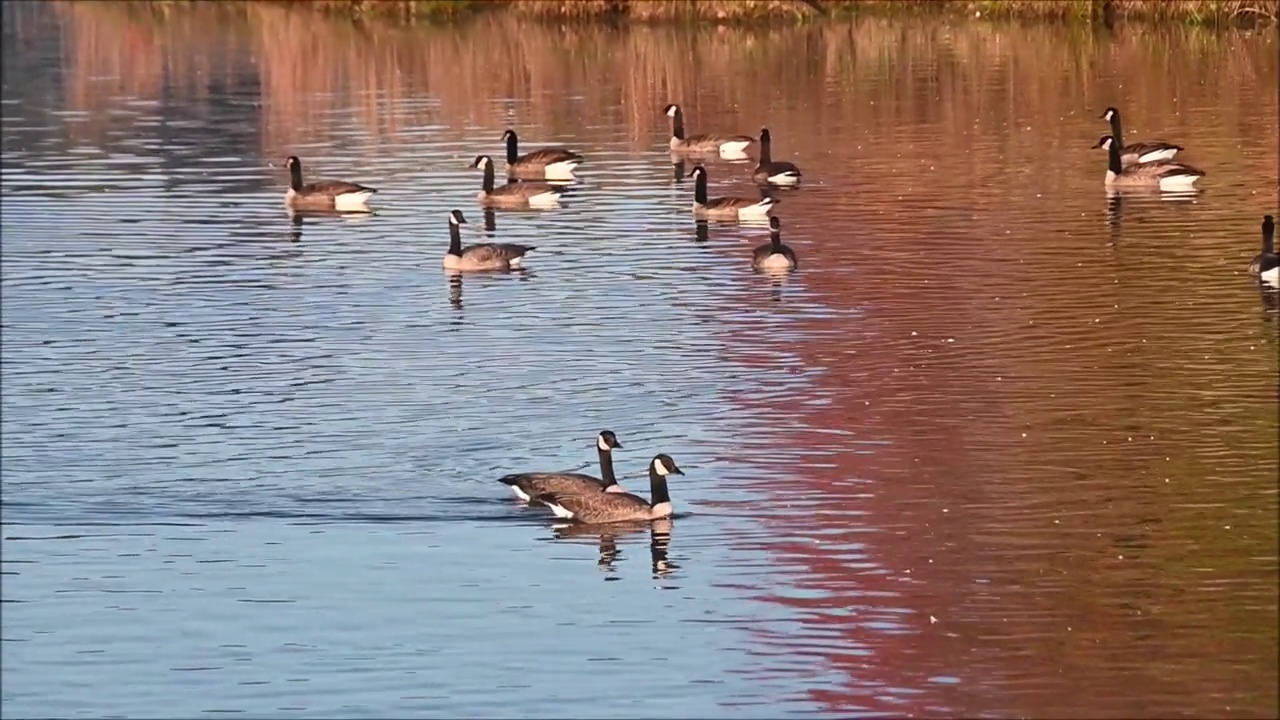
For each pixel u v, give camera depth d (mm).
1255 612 21141
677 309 36188
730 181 50812
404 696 19844
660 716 19219
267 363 32969
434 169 54594
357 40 85250
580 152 56812
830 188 48469
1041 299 35719
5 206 49469
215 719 19516
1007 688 19609
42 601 22547
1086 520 24062
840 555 23266
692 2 84938
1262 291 35781
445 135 60625
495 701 19641
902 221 43844
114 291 39000
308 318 36344
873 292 36844
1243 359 31031
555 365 32312
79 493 26188
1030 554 23047
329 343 34281
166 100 70938
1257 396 28953
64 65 82875
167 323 36125
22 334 35344
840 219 44438
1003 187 47625
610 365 32219
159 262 42000
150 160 57250
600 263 40812
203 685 20297
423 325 35531
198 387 31453
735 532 24219
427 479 26578
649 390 30609
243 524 25031
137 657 21031
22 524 25078
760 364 31922
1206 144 52875
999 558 22969
